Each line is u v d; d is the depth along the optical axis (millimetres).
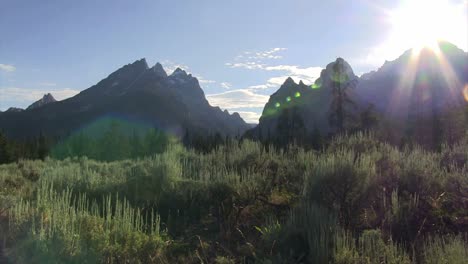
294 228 5719
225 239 7016
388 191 7602
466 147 10812
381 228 6270
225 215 7996
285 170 10648
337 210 6758
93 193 10281
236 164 11125
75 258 5520
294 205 7773
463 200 6977
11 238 6426
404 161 9125
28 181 15008
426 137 34438
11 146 61438
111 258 5715
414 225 6270
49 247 5727
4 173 16094
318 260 4883
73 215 6906
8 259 5715
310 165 10312
